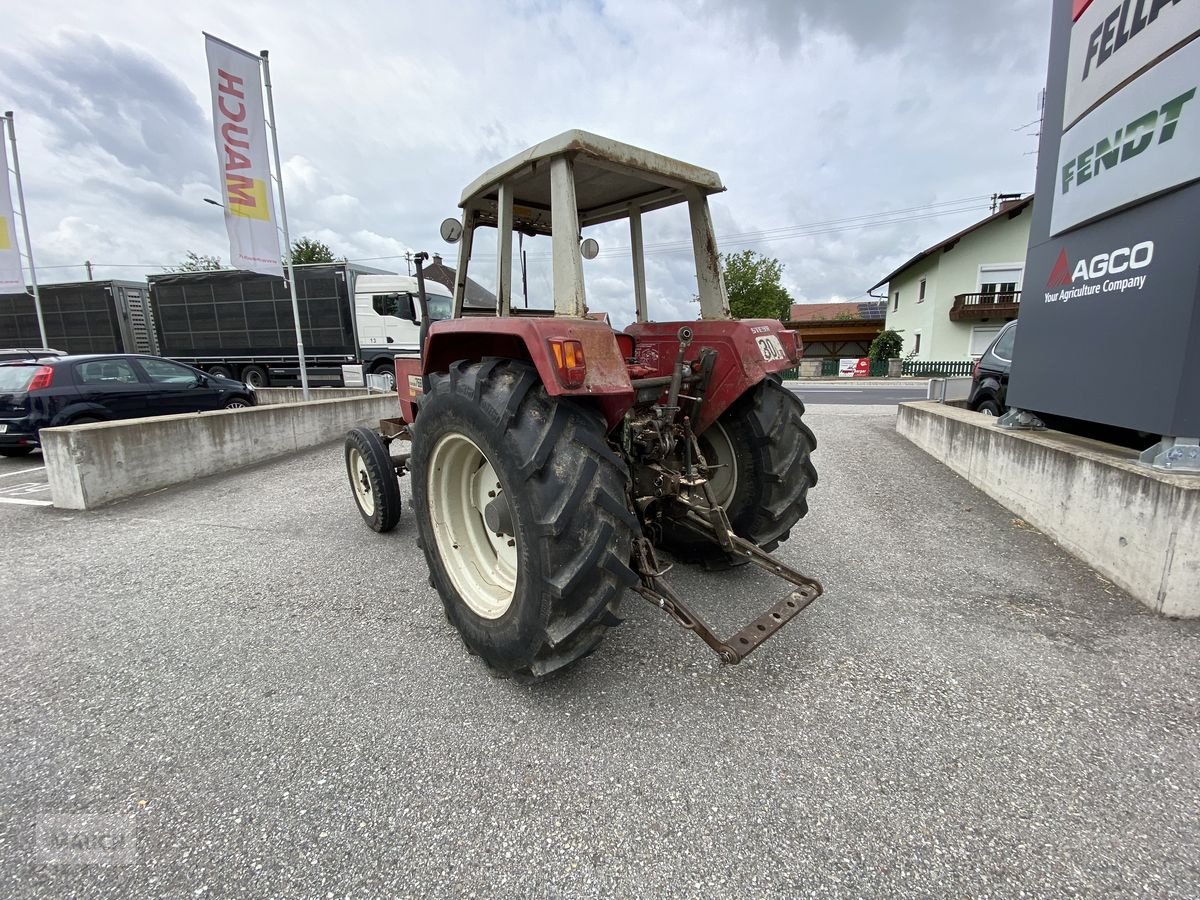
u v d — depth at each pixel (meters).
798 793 1.57
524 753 1.74
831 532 3.69
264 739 1.82
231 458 6.06
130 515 4.36
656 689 2.05
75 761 1.73
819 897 1.27
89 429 4.55
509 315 2.55
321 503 4.69
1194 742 1.75
